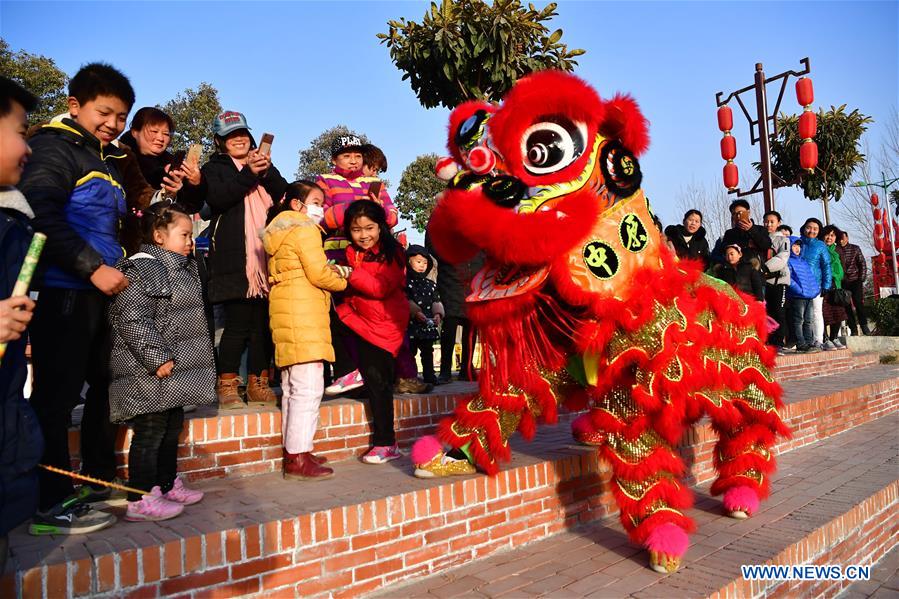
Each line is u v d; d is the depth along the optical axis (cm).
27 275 191
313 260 374
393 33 861
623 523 352
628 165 350
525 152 321
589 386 365
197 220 669
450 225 333
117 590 249
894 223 2394
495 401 355
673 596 310
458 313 594
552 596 312
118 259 316
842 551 439
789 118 1891
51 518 273
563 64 862
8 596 230
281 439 412
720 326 396
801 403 695
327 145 3002
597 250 334
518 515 381
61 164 289
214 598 270
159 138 424
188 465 379
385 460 421
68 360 292
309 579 295
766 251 902
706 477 543
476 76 848
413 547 331
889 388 929
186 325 325
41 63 1923
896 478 547
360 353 423
